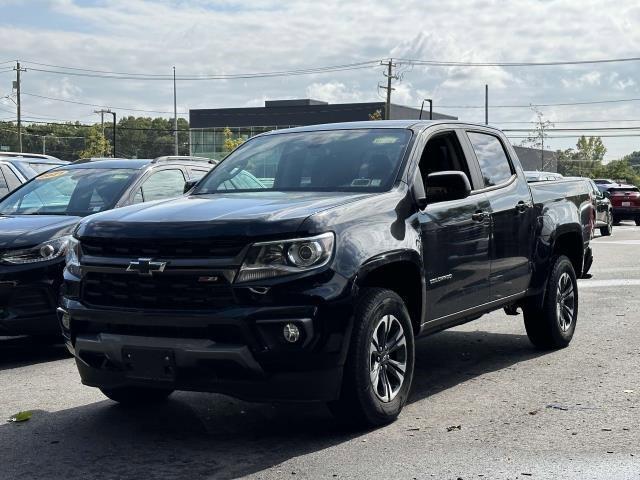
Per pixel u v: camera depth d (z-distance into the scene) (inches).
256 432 211.5
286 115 3991.1
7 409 236.7
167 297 190.9
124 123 5856.3
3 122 4899.1
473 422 217.2
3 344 342.3
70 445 201.9
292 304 185.9
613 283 518.0
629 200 1339.8
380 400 208.4
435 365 292.0
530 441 199.8
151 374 193.2
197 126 4222.4
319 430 211.6
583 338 337.7
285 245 188.4
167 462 188.4
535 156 4340.6
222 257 187.3
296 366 186.5
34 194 354.3
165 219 197.8
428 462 184.7
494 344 331.3
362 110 3784.5
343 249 195.8
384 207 216.2
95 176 358.0
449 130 263.9
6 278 288.5
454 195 228.4
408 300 228.2
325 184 234.5
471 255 250.7
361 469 180.9
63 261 298.4
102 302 199.5
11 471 183.2
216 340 186.2
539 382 263.1
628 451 191.3
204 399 246.7
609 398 241.4
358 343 197.8
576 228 320.8
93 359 202.8
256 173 250.2
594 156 5920.3
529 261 290.5
